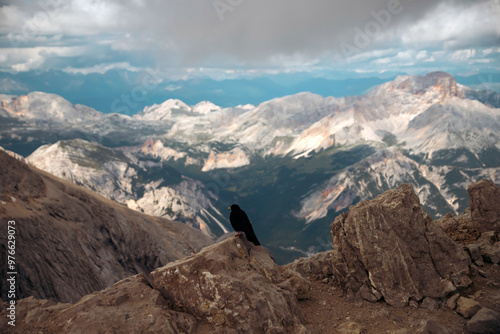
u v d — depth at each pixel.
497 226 18.36
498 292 12.89
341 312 13.02
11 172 121.12
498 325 10.55
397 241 13.82
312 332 11.34
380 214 14.38
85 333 9.58
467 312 11.72
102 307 10.76
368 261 13.60
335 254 15.60
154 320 10.09
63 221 119.31
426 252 14.22
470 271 14.28
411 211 14.77
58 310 11.16
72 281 87.25
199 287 11.52
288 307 11.91
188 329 10.61
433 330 10.54
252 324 10.63
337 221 16.11
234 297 11.06
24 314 11.15
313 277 17.00
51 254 89.75
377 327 11.73
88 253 111.56
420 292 13.21
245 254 13.81
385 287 13.23
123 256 135.25
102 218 140.38
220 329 10.48
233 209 14.35
